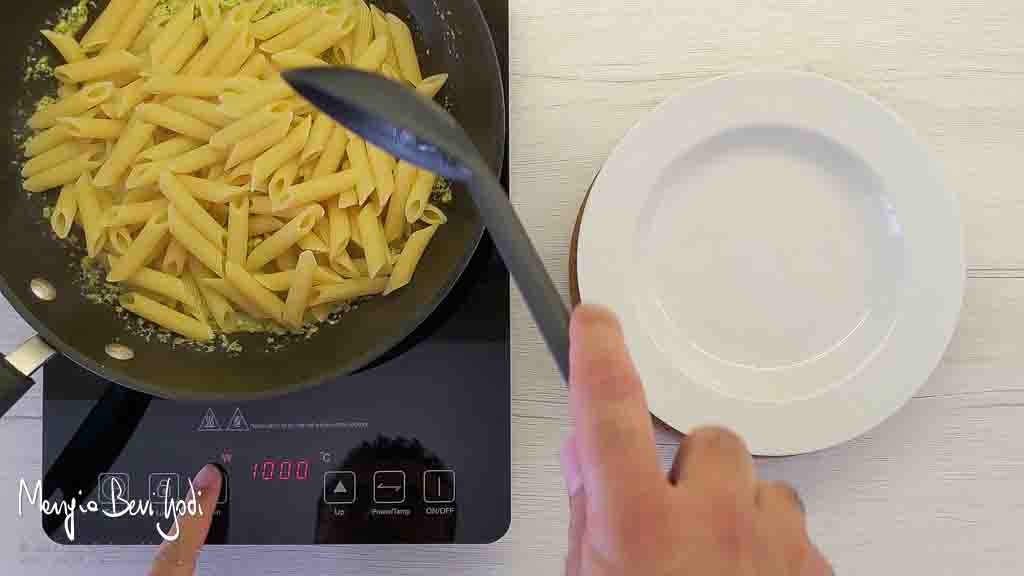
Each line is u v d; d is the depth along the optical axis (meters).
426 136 0.46
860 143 0.70
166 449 0.76
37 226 0.75
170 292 0.74
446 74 0.76
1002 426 0.76
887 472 0.76
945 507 0.76
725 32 0.78
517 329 0.77
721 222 0.73
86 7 0.77
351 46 0.77
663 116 0.69
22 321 0.76
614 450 0.39
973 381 0.76
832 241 0.73
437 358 0.76
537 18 0.78
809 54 0.78
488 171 0.46
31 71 0.76
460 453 0.76
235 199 0.73
